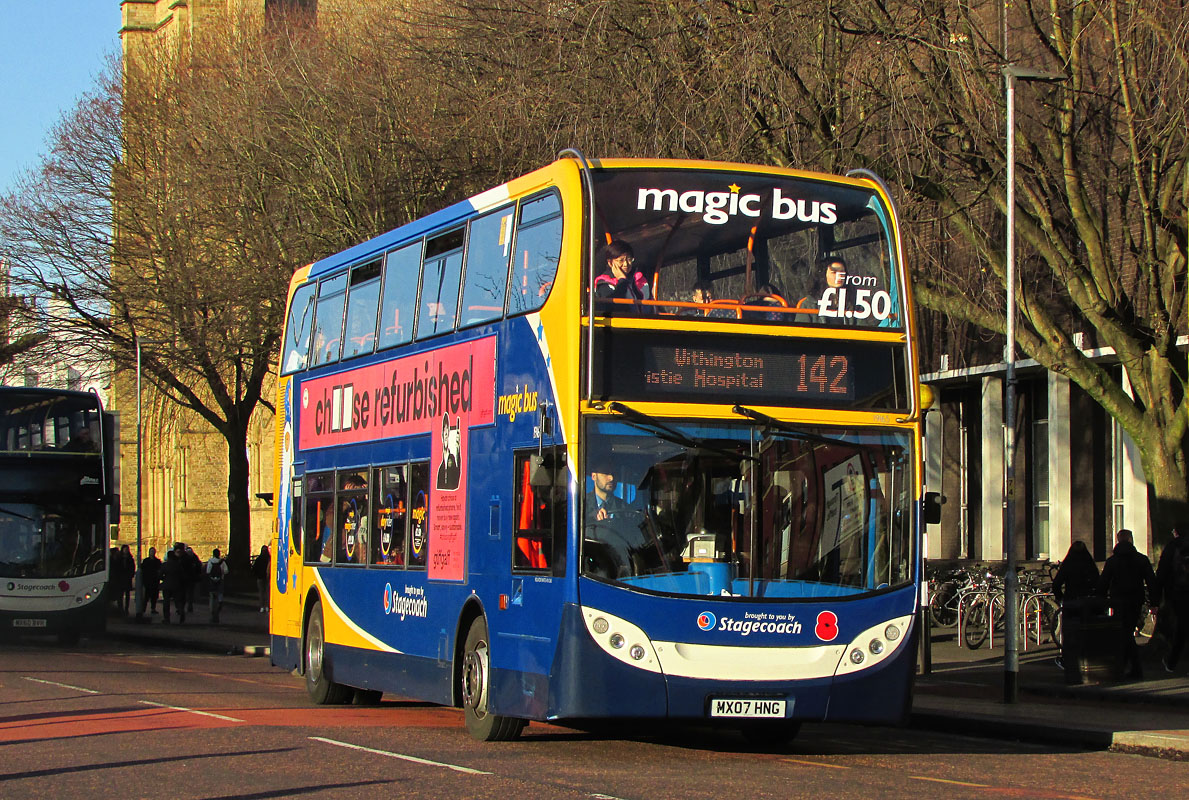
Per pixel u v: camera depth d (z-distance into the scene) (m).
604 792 11.19
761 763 13.66
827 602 13.17
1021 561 32.91
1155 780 12.94
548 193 14.02
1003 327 24.05
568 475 13.02
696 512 13.08
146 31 81.50
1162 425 23.34
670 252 13.46
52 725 16.19
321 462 20.00
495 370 14.87
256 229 40.81
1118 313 23.27
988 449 35.28
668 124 23.02
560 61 24.42
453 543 15.59
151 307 48.44
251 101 40.72
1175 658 22.36
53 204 50.00
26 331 49.97
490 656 14.52
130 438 86.50
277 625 21.48
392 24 37.47
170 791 11.27
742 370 13.37
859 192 14.05
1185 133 21.66
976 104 22.33
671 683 12.81
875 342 13.76
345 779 11.91
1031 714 18.08
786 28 22.17
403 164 33.72
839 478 13.42
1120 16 21.77
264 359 48.62
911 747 16.06
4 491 35.62
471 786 11.50
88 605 36.03
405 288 17.77
